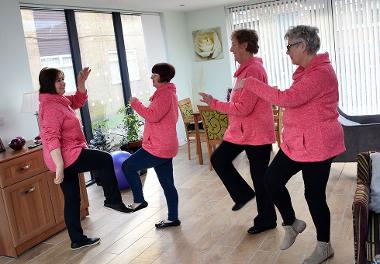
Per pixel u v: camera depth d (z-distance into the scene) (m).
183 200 4.54
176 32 7.74
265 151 3.12
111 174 3.39
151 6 6.67
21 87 4.54
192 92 8.23
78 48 5.71
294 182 4.70
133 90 6.88
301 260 2.93
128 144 5.96
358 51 6.98
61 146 3.18
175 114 3.48
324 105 2.46
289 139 2.58
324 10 7.04
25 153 3.66
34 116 4.64
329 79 2.44
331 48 7.14
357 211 2.21
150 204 4.55
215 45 7.86
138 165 3.46
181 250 3.32
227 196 4.52
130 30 6.81
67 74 5.62
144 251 3.38
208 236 3.52
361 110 7.16
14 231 3.54
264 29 7.51
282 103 2.43
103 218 4.26
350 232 3.28
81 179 4.27
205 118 5.67
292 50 2.47
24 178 3.65
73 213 3.49
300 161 2.53
